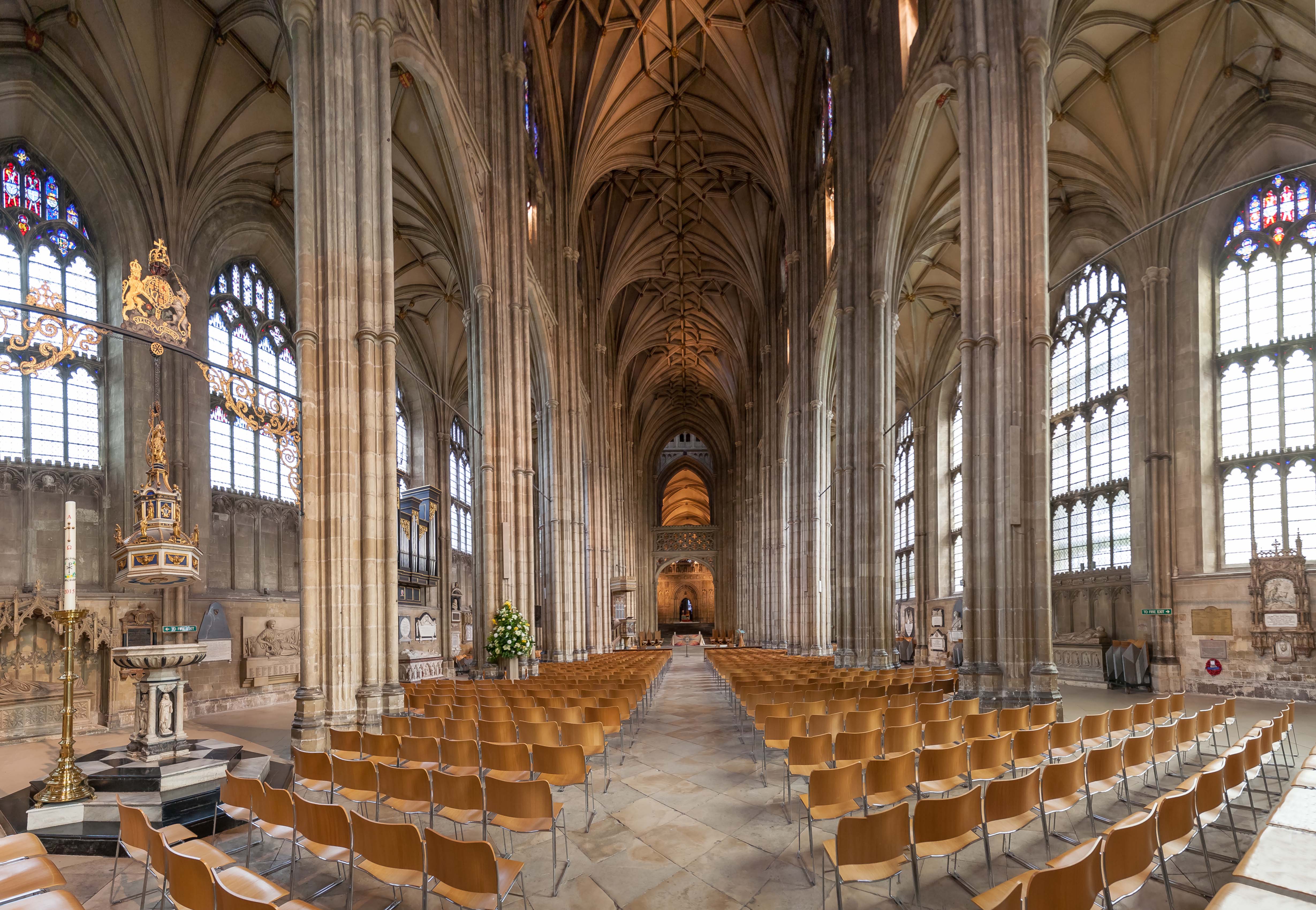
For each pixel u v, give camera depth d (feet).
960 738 27.43
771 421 136.67
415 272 104.27
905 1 64.03
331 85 40.40
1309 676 57.77
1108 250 36.63
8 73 53.98
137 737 31.32
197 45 61.77
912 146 61.46
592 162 111.65
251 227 76.18
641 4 95.86
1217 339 68.08
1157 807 14.16
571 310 107.24
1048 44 45.37
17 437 55.16
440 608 116.67
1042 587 41.06
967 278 45.60
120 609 57.72
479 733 27.99
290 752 38.65
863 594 66.90
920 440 123.24
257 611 72.18
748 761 33.24
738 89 105.19
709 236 145.07
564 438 103.14
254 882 14.44
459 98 60.54
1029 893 10.87
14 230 55.67
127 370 60.70
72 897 12.07
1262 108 63.82
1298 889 5.79
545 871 19.27
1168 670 66.64
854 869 15.38
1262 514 63.93
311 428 38.19
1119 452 76.69
